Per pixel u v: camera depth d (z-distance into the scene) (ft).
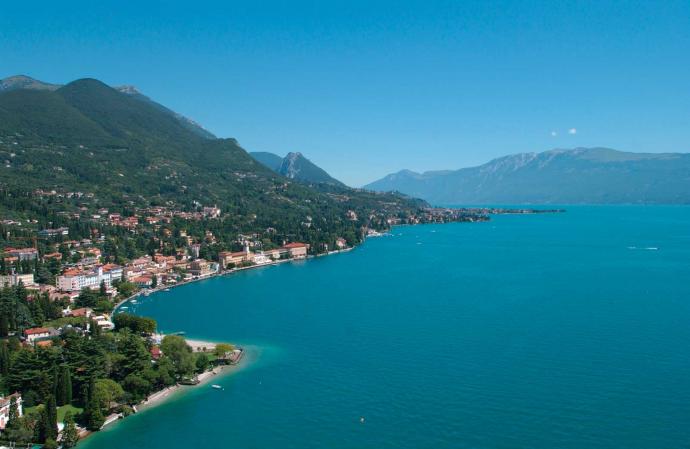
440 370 637.30
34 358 576.20
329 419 527.81
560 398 555.28
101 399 532.32
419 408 543.39
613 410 527.81
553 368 633.20
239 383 617.21
